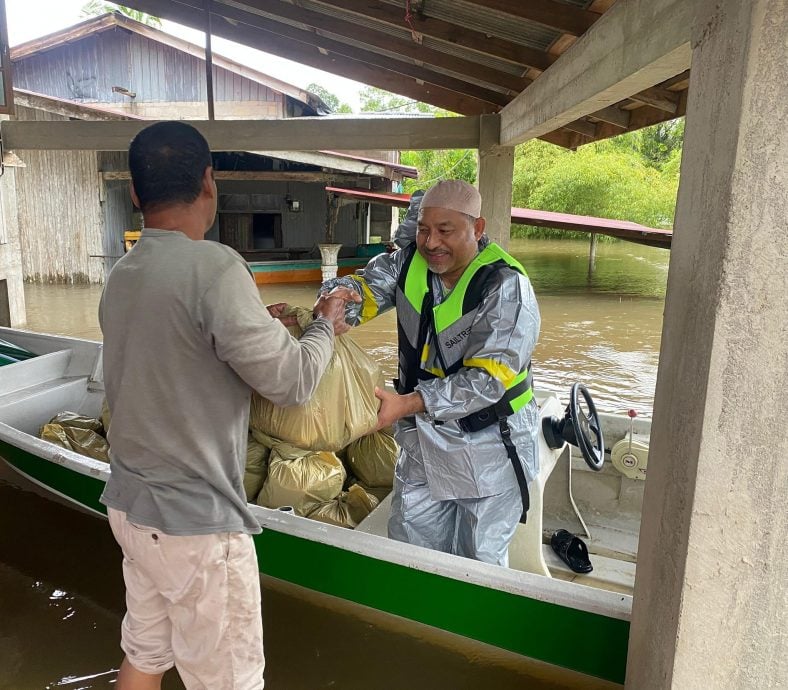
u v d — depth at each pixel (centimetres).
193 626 171
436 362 243
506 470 240
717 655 155
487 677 277
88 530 400
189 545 162
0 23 560
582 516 377
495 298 222
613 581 314
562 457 361
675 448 159
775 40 123
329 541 268
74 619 322
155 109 1592
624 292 1509
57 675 284
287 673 284
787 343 135
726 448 143
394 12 392
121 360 161
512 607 241
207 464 162
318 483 329
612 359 906
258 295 161
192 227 165
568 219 1143
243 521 170
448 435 236
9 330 558
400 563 253
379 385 234
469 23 379
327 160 1305
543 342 1009
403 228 261
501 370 219
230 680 176
